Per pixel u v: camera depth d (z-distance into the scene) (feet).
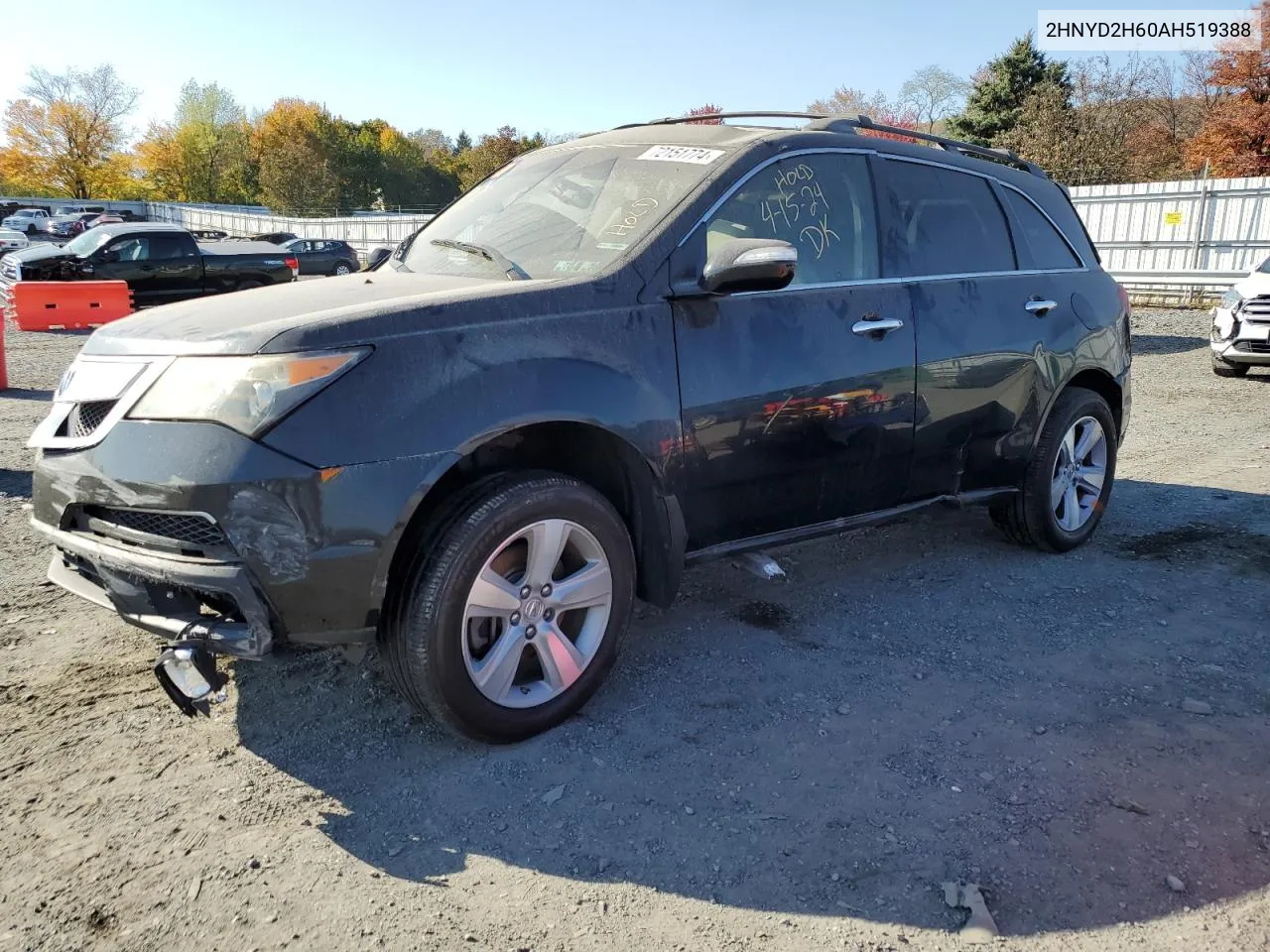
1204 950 6.87
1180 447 23.57
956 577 14.49
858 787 8.92
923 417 12.76
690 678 11.16
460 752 9.55
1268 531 16.58
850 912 7.30
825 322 11.61
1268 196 59.52
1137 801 8.66
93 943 6.94
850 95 160.15
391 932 7.07
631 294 10.11
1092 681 11.06
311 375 8.23
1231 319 33.40
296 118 276.82
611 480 10.71
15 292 50.34
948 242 13.60
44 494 9.21
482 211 12.62
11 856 7.91
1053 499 15.01
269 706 10.43
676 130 12.70
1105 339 15.62
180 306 10.14
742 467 10.96
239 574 8.08
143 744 9.66
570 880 7.69
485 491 9.07
